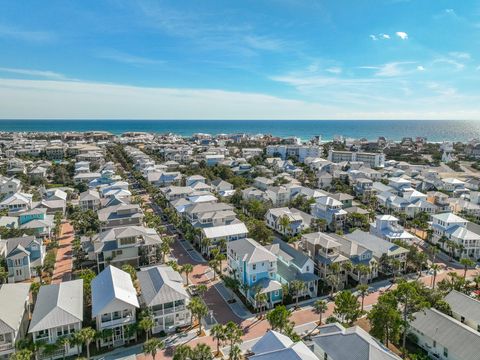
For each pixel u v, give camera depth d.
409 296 48.00
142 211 100.12
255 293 57.22
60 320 45.91
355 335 40.44
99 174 156.25
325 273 66.25
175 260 76.81
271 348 40.81
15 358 39.00
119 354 46.75
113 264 72.25
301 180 156.75
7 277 64.81
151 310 50.38
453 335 45.22
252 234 83.31
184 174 164.00
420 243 89.38
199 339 49.97
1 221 88.25
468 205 109.88
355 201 124.31
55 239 88.94
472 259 79.50
